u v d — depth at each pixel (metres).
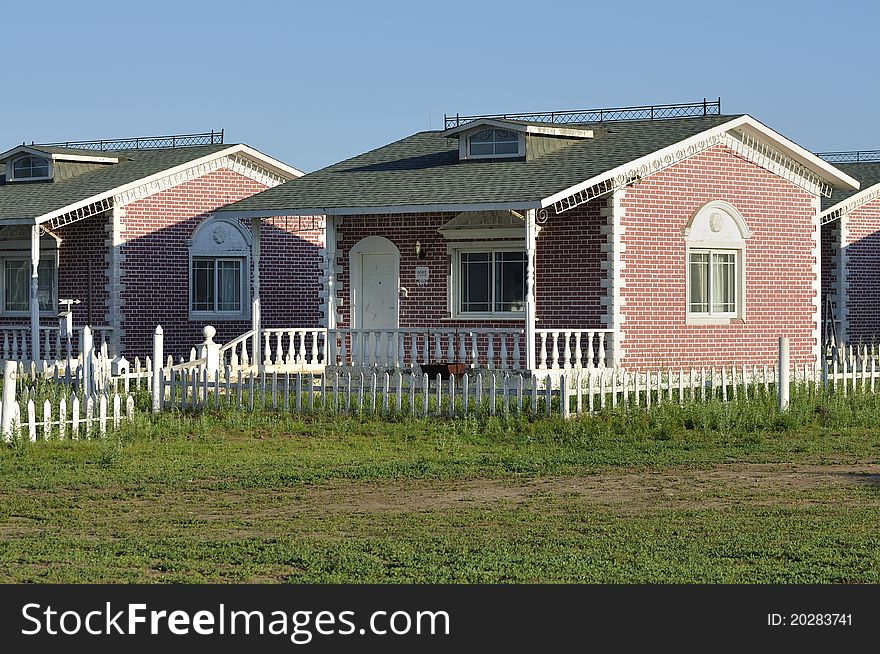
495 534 18.58
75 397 28.05
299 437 29.33
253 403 32.75
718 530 18.64
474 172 39.22
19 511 20.52
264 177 51.34
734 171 40.28
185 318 48.88
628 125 41.56
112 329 46.88
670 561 16.73
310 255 52.31
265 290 50.97
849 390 35.59
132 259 47.31
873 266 56.69
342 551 17.44
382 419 31.39
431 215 40.22
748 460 25.62
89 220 47.50
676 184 38.66
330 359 39.94
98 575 16.22
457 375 36.41
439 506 20.91
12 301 49.22
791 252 41.91
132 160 51.06
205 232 49.47
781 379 32.19
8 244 49.12
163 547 17.75
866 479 23.22
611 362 37.06
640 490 22.31
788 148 40.94
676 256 38.66
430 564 16.62
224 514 20.31
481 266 39.53
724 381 32.91
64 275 48.12
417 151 43.91
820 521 19.22
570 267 37.88
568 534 18.53
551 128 39.69
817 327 42.47
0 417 27.28
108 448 26.70
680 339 38.75
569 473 24.16
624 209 37.28
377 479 23.62
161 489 22.55
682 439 28.39
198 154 49.47
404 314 40.72
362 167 43.00
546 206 34.78
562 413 30.33
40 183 49.41
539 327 38.50
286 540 18.20
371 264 41.31
